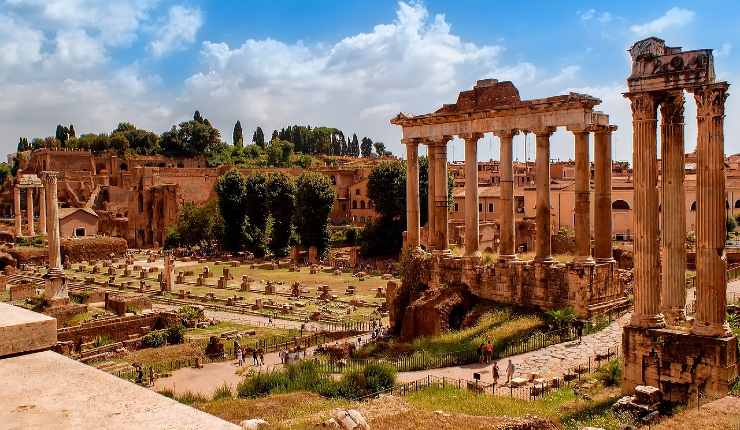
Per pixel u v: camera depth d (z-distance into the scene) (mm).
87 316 64562
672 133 28156
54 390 8188
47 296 67062
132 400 7863
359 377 35875
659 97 27953
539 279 46469
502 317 46219
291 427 25375
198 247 142625
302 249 123375
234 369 48219
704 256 25922
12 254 121062
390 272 101625
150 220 161875
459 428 25016
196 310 69125
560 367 36062
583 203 45062
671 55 26828
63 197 169375
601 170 45844
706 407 21438
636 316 28094
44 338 9891
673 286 28453
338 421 25359
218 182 131875
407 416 27438
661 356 26953
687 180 86812
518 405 29469
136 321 63094
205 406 32562
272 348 55188
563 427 24516
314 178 118125
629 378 28156
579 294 44375
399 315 53531
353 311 73188
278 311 74625
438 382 35438
